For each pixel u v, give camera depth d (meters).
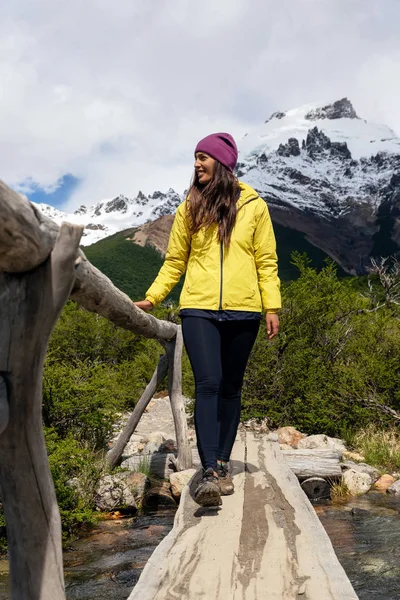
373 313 10.71
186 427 6.69
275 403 9.61
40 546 1.62
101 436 7.31
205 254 3.58
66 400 6.57
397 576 3.79
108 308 2.38
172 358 6.69
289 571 2.62
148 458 6.98
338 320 10.70
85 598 3.55
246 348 3.66
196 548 2.91
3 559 4.32
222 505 3.67
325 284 10.86
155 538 4.82
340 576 2.54
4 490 1.59
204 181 3.58
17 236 1.33
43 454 1.60
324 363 9.94
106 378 7.13
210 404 3.48
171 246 3.73
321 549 2.88
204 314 3.54
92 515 5.23
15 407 1.51
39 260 1.45
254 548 2.91
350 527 4.97
